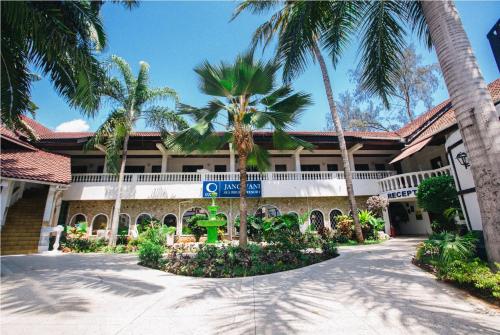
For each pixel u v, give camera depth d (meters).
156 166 20.14
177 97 15.44
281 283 5.33
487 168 4.59
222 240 15.77
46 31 7.08
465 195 8.62
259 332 3.01
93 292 4.89
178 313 3.72
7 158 13.91
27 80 9.21
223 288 5.08
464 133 4.94
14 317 3.58
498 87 11.98
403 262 7.04
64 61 8.34
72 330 3.14
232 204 17.28
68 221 16.36
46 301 4.33
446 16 5.32
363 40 7.98
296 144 10.87
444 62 5.26
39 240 12.75
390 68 8.01
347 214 17.77
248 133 9.35
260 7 11.73
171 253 8.15
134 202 16.98
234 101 9.57
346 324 3.18
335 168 21.27
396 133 21.20
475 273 4.33
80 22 7.86
